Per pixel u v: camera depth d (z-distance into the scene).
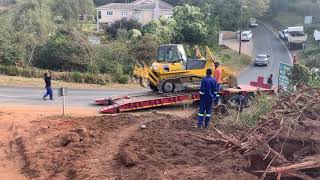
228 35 67.56
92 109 20.91
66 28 46.56
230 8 70.88
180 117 16.72
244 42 64.94
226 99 20.09
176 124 14.56
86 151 11.88
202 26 56.09
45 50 41.28
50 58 41.12
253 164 8.86
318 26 70.00
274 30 76.06
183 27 54.59
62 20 58.56
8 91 26.47
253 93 20.56
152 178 9.39
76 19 61.41
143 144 11.88
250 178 8.86
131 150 11.32
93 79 33.50
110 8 69.81
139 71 22.62
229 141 10.28
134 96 21.64
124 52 41.81
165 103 20.86
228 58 52.91
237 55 55.28
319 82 17.47
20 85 29.02
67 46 41.06
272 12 85.62
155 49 42.56
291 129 8.62
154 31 51.09
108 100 22.36
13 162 12.13
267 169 7.83
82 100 24.17
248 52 58.25
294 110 9.54
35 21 45.31
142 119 15.64
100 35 58.31
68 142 12.78
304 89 10.38
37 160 11.69
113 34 59.25
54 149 12.42
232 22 71.25
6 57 38.16
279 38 68.44
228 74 21.98
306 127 8.60
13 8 48.16
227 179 9.08
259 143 8.77
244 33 65.38
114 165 10.59
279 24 78.81
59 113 18.72
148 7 69.94
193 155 10.74
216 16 66.44
